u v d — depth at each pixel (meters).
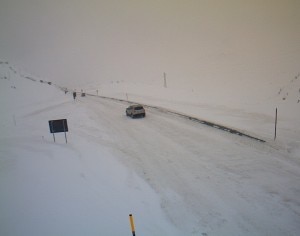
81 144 19.17
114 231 9.07
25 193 12.00
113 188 12.21
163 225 9.40
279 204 10.22
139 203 10.88
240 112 27.77
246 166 13.75
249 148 16.31
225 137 18.88
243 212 9.88
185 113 28.19
